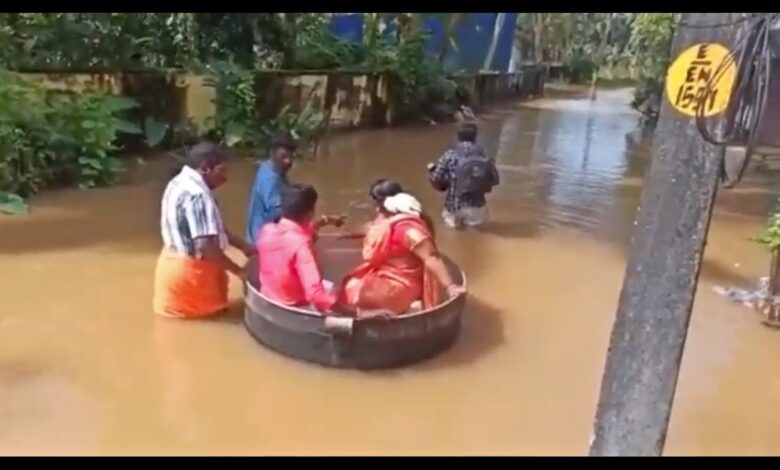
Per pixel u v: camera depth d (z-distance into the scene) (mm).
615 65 30516
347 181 8773
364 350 3914
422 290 4223
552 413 3674
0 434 3279
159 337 4250
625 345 2420
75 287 4918
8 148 6926
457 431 3490
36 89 7809
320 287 4023
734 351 4414
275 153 5074
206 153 4367
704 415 3721
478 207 6891
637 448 2467
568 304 5059
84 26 9164
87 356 4000
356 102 13062
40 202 7004
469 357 4199
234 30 11312
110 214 6727
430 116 14977
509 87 20500
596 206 7938
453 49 19109
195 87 9773
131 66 9539
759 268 5855
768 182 9195
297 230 4141
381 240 4137
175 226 4336
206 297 4445
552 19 26859
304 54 12406
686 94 2188
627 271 2396
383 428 3492
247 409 3586
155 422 3443
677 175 2242
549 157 11180
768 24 2158
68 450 3199
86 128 7688
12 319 4391
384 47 14539
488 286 5340
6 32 8336
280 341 4043
